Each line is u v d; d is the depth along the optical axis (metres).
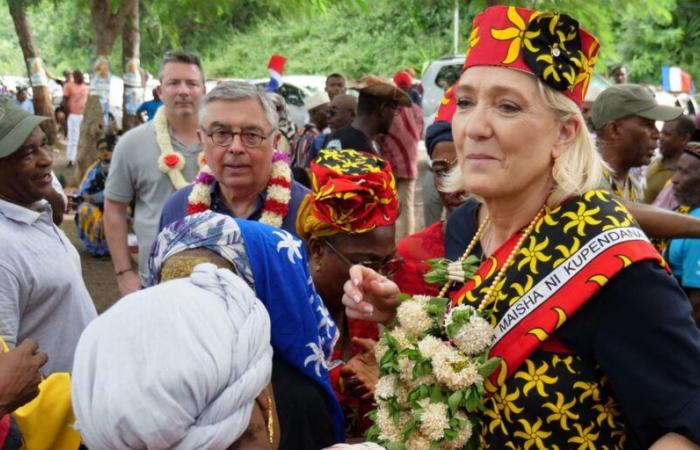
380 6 35.88
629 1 13.99
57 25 43.00
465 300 1.99
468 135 1.97
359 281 2.16
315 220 2.87
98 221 9.70
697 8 29.67
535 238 1.94
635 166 4.39
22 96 22.97
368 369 2.66
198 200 3.63
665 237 3.04
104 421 1.27
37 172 3.34
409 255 2.86
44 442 2.35
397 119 8.24
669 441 1.78
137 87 15.09
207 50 36.66
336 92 12.20
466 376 1.86
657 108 4.25
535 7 12.20
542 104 1.93
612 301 1.82
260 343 1.39
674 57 30.02
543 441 1.87
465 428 1.91
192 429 1.30
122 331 1.32
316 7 17.25
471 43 2.02
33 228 3.34
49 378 2.47
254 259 2.13
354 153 2.97
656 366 1.79
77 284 3.46
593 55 2.00
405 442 1.96
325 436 2.29
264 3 18.72
